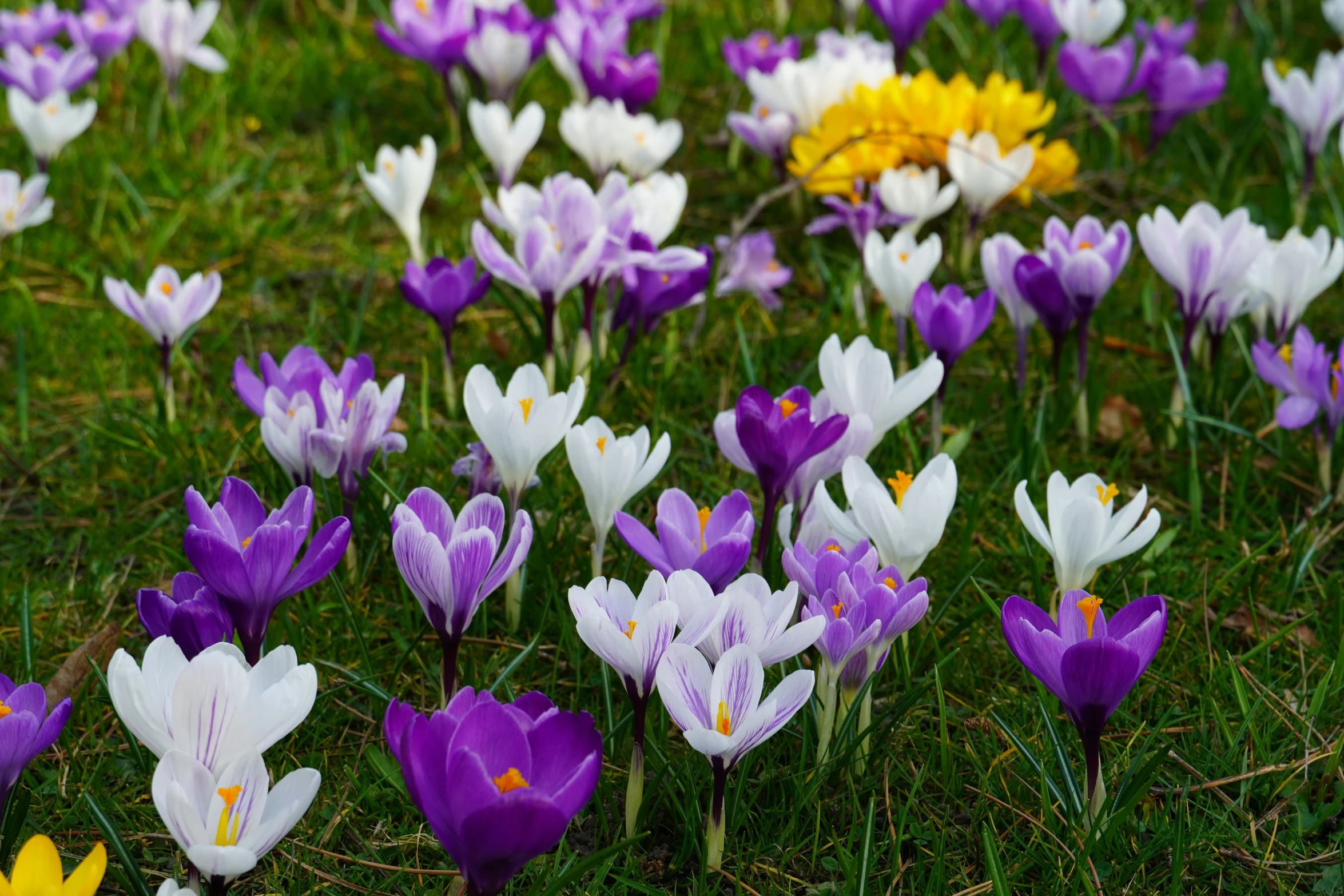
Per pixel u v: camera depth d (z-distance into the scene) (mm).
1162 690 2391
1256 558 2729
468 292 3092
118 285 3061
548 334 3006
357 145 4844
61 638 2564
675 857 1957
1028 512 2051
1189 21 5023
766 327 3811
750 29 5871
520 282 2953
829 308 3689
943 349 2838
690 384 3488
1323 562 2828
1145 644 1746
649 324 3182
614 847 1729
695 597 1775
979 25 5848
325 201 4531
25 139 4512
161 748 1602
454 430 3219
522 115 3828
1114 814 1917
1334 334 3750
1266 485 3059
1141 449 3254
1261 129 4809
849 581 1903
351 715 2330
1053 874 1925
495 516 1970
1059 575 2082
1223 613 2547
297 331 3820
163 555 2814
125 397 3385
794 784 2033
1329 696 2363
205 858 1452
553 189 3105
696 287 3107
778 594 1799
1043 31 4934
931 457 2971
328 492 2508
